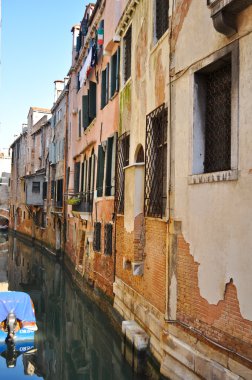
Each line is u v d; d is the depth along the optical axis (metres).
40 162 38.19
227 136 6.09
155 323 8.09
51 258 28.95
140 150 10.16
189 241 6.68
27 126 44.69
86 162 19.05
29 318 11.98
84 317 14.96
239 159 5.46
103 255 13.82
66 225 25.12
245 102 5.38
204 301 6.20
